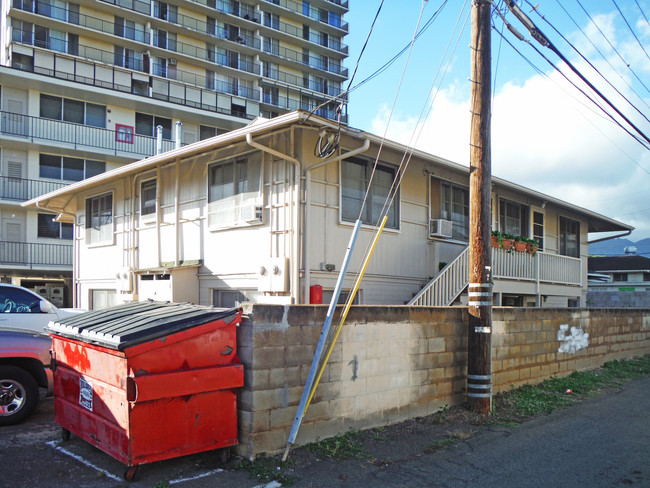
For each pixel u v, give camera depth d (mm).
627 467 5711
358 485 5035
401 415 7148
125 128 30734
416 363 7422
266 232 11031
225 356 5430
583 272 20094
